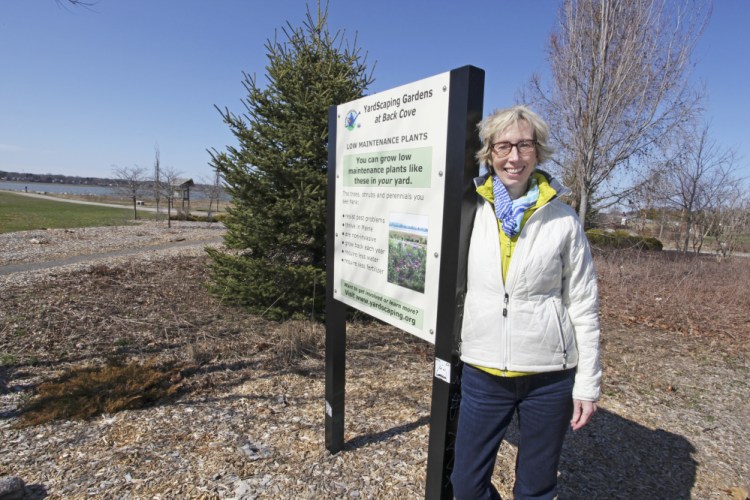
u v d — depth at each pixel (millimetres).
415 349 4773
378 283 2262
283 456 2705
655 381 4406
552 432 1690
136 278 7254
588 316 1636
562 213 1599
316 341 4699
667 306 7770
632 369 4738
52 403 3135
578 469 2771
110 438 2828
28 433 2842
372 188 2262
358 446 2840
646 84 11359
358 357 4480
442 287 1822
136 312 5477
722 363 5070
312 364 4215
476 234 1689
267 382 3779
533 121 1557
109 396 3279
